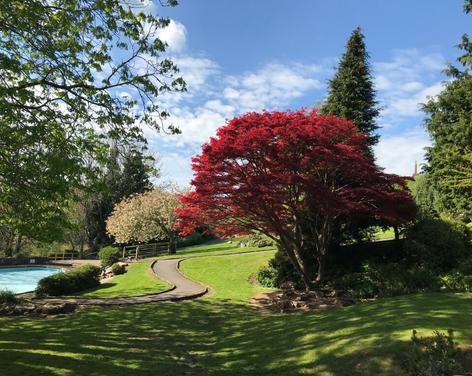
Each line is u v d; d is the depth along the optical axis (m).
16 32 8.17
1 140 8.28
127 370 6.96
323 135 13.45
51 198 8.60
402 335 6.95
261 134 12.91
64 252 42.19
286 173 13.68
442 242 15.23
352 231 18.92
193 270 22.89
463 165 20.83
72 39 8.81
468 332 6.77
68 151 8.00
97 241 43.78
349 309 10.84
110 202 43.34
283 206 15.33
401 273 14.30
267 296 16.53
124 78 8.98
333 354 6.89
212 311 13.79
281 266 18.50
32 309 12.74
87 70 9.04
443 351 5.88
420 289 13.16
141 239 35.12
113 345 8.83
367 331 7.70
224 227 15.98
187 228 15.60
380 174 14.94
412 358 5.87
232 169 13.69
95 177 8.65
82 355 7.71
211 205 14.41
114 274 24.61
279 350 7.85
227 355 8.15
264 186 13.09
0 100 7.66
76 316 12.37
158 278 20.89
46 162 7.79
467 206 22.53
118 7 8.43
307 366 6.71
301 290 16.56
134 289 18.44
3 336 9.25
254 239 32.16
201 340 9.81
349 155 13.60
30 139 8.12
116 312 13.14
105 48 9.23
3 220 9.51
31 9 7.77
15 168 8.22
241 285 19.22
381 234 30.17
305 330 8.92
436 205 25.98
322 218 17.27
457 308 8.95
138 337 9.87
